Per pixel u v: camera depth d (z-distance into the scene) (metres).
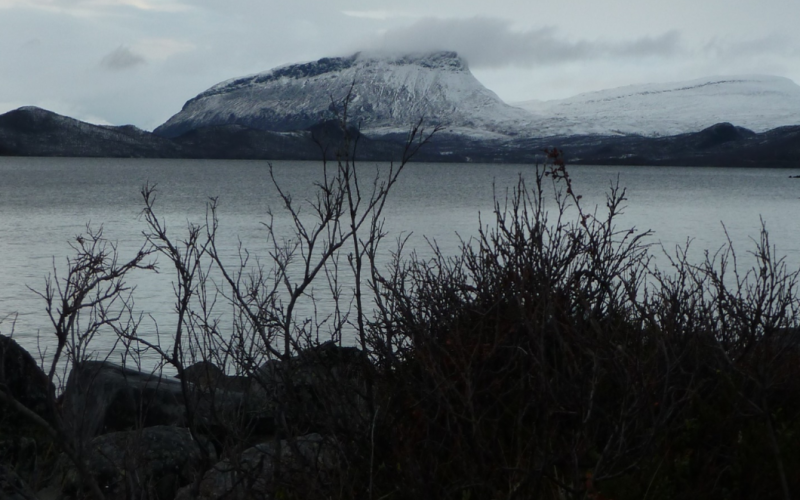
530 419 5.66
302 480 5.45
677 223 54.09
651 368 5.23
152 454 7.02
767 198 97.81
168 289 20.64
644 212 66.19
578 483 4.59
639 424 4.97
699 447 5.75
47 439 7.70
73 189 105.75
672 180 188.50
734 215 63.19
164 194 95.62
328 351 6.20
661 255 29.75
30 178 150.12
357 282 5.75
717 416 5.78
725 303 6.98
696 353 5.91
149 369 11.52
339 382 5.68
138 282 21.80
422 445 5.43
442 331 5.90
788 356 6.64
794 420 6.16
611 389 5.63
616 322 6.37
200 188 117.56
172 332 15.01
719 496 5.43
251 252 29.47
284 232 40.00
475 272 6.51
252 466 6.32
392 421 5.47
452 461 5.29
